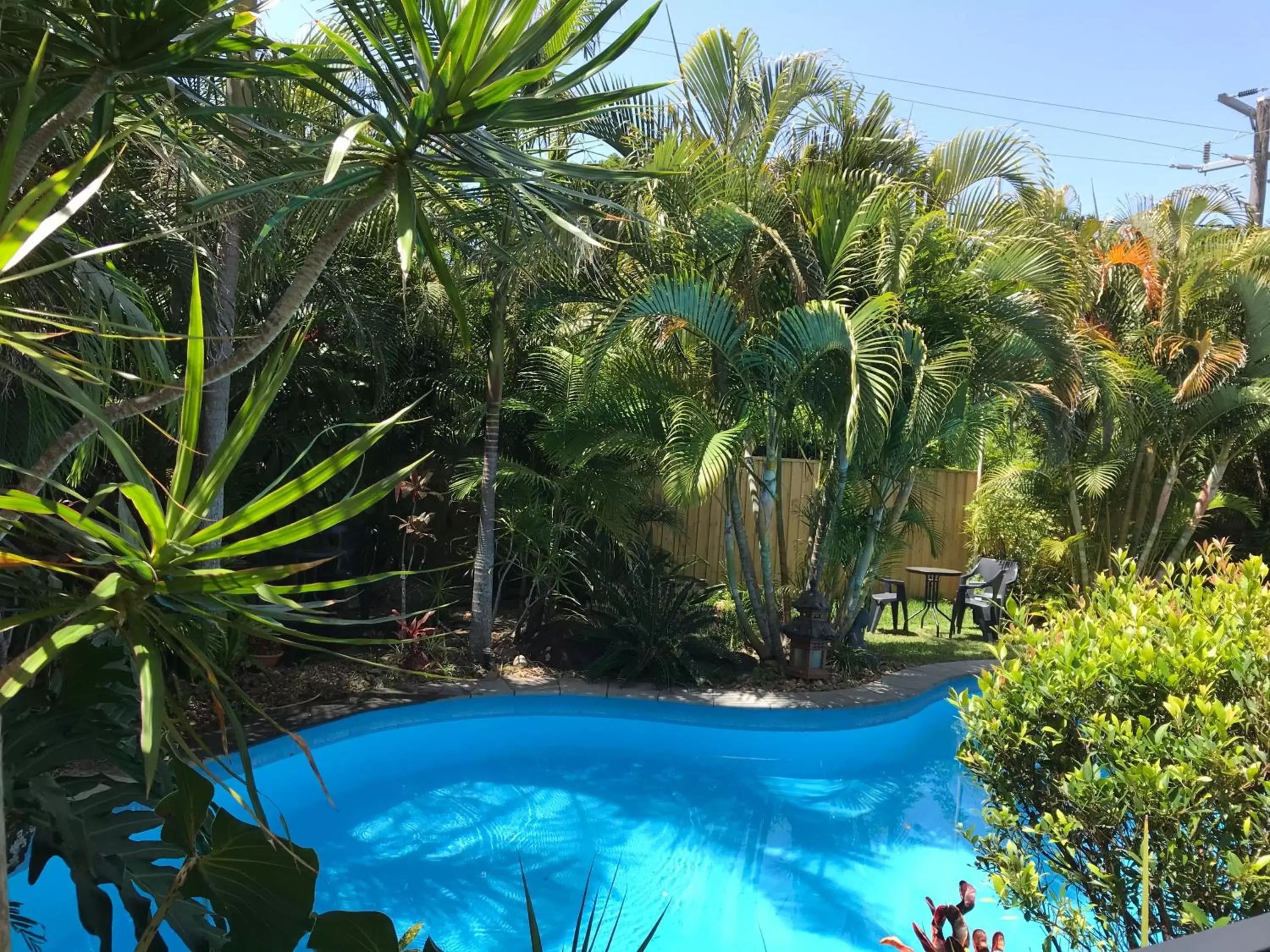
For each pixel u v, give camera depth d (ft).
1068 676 9.30
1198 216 34.30
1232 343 29.81
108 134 5.67
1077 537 31.83
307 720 19.04
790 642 25.53
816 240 24.70
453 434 29.91
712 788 18.54
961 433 26.58
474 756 19.93
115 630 5.24
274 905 5.05
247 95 10.79
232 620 5.31
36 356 4.23
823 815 17.25
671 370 25.50
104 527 4.67
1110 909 8.32
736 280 25.03
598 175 6.70
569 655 25.50
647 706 22.45
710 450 21.81
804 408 25.85
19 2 5.19
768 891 13.93
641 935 12.44
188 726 5.23
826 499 26.37
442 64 5.76
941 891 13.98
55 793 6.17
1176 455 31.07
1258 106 62.95
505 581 31.32
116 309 8.90
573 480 26.58
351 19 6.23
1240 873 6.83
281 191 7.69
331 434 26.21
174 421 11.45
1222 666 9.01
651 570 26.58
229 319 17.10
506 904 13.20
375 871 14.15
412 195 6.06
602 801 17.58
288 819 15.94
